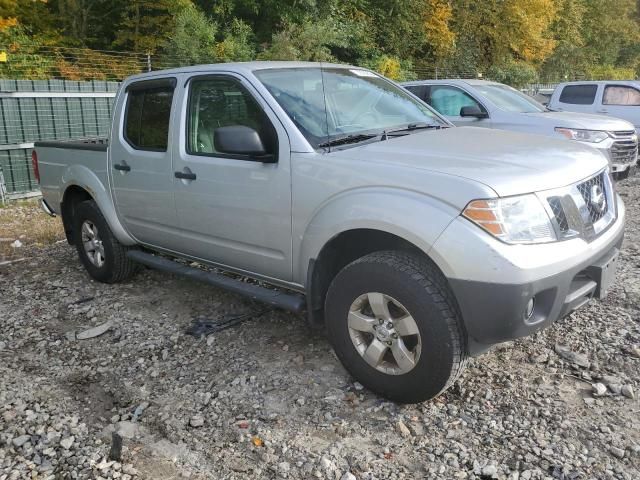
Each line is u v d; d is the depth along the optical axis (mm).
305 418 3252
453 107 9406
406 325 3090
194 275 4332
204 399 3475
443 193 2943
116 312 4816
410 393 3174
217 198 3980
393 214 3041
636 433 2998
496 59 28812
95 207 5254
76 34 18469
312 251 3477
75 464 2949
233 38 18203
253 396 3488
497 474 2742
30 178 10070
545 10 29547
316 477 2799
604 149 8523
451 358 2982
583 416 3150
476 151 3391
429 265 3064
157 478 2840
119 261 5254
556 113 9359
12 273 5902
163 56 17172
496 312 2832
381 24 24328
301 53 18516
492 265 2789
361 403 3367
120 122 4836
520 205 2902
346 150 3506
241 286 3994
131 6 17984
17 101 9781
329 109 3916
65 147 5477
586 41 39188
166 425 3248
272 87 3822
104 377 3801
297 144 3529
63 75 15391
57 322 4676
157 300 5035
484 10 27797
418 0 24812
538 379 3510
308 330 4324
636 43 43500
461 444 2975
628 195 8914
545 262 2857
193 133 4211
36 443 3131
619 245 3604
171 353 4074
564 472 2734
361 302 3289
